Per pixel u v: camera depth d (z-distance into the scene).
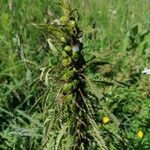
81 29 0.22
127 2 0.57
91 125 0.24
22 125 0.38
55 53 0.23
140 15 0.56
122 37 0.52
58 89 0.23
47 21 0.23
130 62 0.46
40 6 0.48
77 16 0.23
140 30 0.54
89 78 0.23
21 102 0.40
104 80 0.23
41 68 0.23
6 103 0.38
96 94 0.22
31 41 0.46
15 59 0.44
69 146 0.24
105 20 0.54
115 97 0.39
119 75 0.44
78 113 0.24
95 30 0.22
